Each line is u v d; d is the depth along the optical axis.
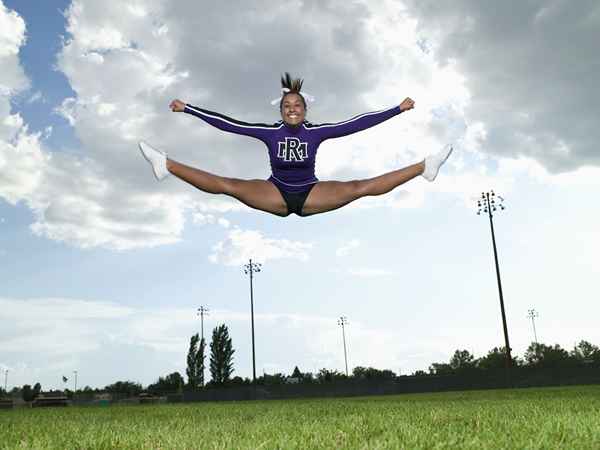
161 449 5.09
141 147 6.70
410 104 7.13
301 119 6.83
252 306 59.16
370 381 45.09
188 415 12.27
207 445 5.09
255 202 6.84
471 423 6.73
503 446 4.62
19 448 5.39
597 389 26.69
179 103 6.90
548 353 87.44
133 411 17.38
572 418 6.79
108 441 5.80
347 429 6.25
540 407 10.08
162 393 69.00
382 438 5.27
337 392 45.81
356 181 6.96
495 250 48.81
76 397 58.34
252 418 9.79
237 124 6.87
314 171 6.91
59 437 6.62
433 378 43.50
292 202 6.86
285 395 47.44
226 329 82.44
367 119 7.04
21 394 77.69
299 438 5.33
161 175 6.68
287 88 7.02
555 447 4.52
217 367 81.12
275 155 6.80
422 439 5.07
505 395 24.78
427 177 6.99
